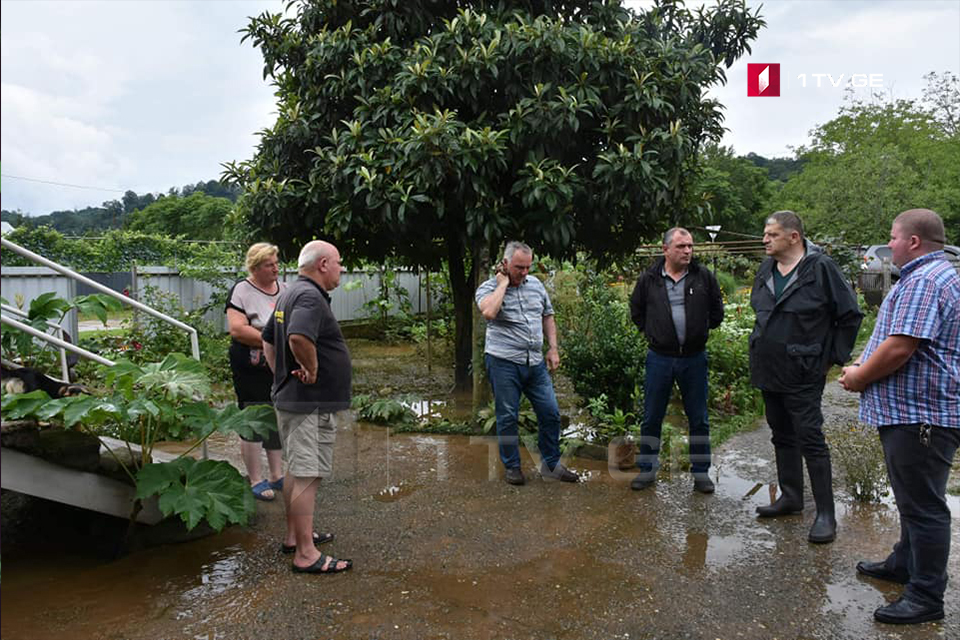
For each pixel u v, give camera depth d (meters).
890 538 3.65
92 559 3.46
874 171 23.14
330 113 6.48
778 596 3.03
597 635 2.71
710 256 14.05
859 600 2.99
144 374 3.37
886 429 2.86
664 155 5.71
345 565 3.29
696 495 4.40
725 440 5.66
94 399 3.14
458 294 7.30
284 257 7.09
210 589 3.10
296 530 3.26
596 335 6.22
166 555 3.49
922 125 30.31
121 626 2.77
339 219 5.93
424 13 6.36
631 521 3.95
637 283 4.62
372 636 2.69
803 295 3.68
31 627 2.75
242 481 3.41
